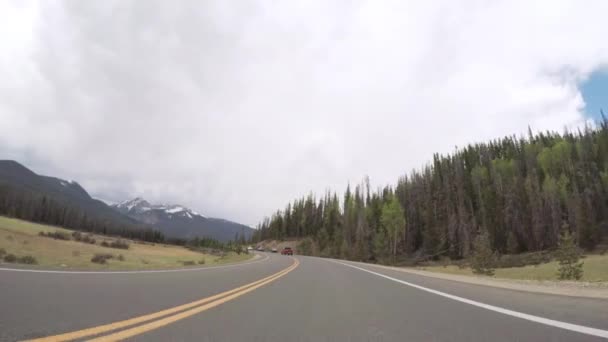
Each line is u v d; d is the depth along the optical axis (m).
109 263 18.67
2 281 6.81
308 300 7.14
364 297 7.88
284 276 13.72
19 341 3.08
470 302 7.11
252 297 7.25
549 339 3.88
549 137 110.25
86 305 5.09
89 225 145.75
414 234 88.38
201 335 3.79
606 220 66.44
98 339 3.32
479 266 37.88
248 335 3.91
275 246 135.50
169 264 24.00
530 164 90.19
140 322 4.23
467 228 73.75
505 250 73.00
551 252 59.00
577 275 31.19
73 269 10.72
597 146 85.44
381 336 4.05
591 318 5.22
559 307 6.41
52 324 3.81
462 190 88.44
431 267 58.12
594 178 74.50
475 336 4.04
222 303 6.21
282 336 3.94
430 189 92.06
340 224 115.69
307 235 134.38
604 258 46.88
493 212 77.56
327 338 3.91
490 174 93.06
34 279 7.44
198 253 52.38
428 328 4.51
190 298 6.56
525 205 74.25
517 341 3.80
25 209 122.38
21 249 20.34
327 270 18.88
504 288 10.36
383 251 73.25
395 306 6.52
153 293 6.89
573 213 66.00
